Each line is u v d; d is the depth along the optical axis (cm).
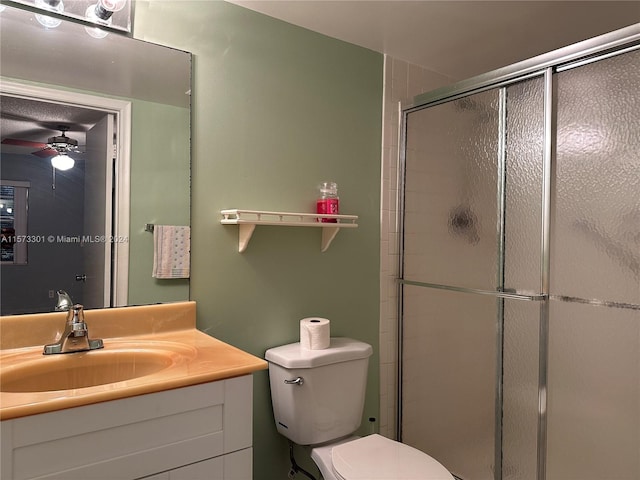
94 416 112
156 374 127
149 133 172
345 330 232
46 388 138
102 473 113
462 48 238
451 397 225
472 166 216
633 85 160
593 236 171
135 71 170
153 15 174
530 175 191
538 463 188
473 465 214
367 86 238
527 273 193
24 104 151
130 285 169
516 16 203
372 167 241
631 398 161
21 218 150
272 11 199
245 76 196
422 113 241
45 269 154
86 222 161
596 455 170
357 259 236
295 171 212
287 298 210
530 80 192
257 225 200
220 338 190
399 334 252
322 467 182
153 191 173
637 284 159
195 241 183
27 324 150
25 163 151
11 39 149
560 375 182
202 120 185
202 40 185
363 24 211
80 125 160
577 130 176
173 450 124
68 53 158
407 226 249
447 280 227
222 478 133
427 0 191
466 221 218
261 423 202
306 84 215
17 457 103
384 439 186
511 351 199
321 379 190
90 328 160
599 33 220
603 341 169
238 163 194
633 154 160
